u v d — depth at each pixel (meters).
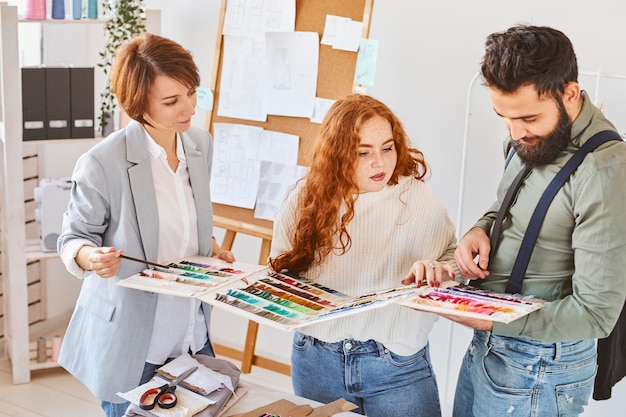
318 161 2.15
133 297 2.26
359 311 1.91
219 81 3.53
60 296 4.31
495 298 1.93
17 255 3.59
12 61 3.40
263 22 3.40
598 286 1.88
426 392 2.30
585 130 1.92
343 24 3.23
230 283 2.14
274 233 2.32
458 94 3.31
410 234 2.21
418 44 3.35
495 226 2.12
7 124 3.45
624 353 2.19
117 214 2.26
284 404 2.05
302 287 2.18
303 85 3.33
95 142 3.91
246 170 3.49
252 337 3.64
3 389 3.67
